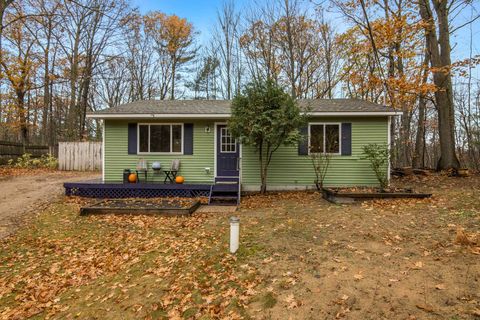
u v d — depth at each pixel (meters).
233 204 8.98
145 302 3.88
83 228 6.93
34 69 20.97
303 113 9.84
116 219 7.47
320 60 21.33
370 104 11.09
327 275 3.79
